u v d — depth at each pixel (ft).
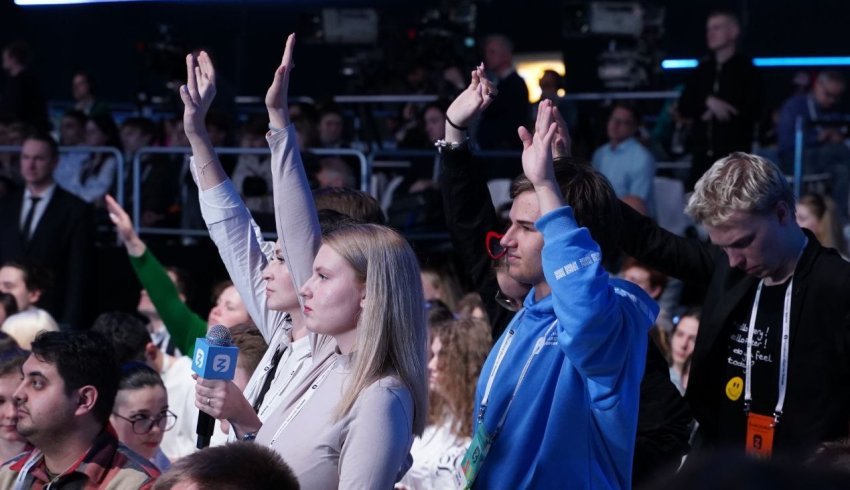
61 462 10.25
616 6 41.37
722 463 2.79
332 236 8.18
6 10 48.88
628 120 28.37
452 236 10.34
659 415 9.43
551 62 45.50
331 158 26.78
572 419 7.96
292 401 8.35
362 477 7.55
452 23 41.50
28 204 24.18
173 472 6.39
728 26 27.27
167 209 28.81
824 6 45.60
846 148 28.58
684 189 30.30
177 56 39.88
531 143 8.02
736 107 27.22
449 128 10.14
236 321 15.80
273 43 48.06
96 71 49.55
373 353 7.83
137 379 12.23
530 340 8.35
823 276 9.29
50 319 17.06
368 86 40.68
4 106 36.73
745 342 9.70
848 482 2.76
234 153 26.76
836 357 9.25
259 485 6.30
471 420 12.30
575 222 7.76
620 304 7.86
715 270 10.18
